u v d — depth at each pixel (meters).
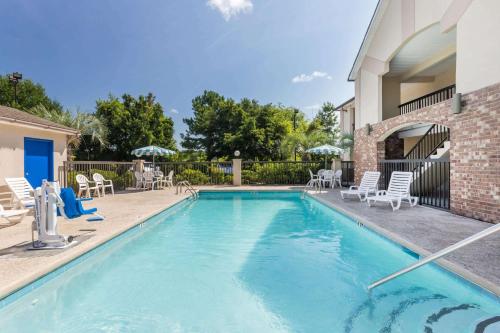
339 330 2.99
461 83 7.09
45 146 10.62
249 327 3.07
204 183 16.62
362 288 3.91
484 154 6.31
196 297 3.72
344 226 7.53
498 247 4.41
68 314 3.33
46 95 31.59
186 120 37.44
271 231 7.04
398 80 13.66
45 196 4.68
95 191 11.77
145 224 7.17
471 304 3.41
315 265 4.76
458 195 7.12
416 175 10.16
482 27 6.45
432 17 8.30
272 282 4.14
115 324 3.13
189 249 5.66
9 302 3.32
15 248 4.62
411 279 4.10
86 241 4.98
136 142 27.44
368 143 12.55
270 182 16.75
